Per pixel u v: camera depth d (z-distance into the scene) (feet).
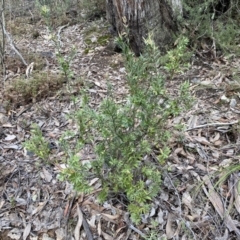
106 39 11.46
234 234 5.66
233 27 10.52
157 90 5.26
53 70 10.07
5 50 11.23
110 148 5.50
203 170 6.53
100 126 5.29
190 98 5.58
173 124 7.38
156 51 5.76
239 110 7.86
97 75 9.66
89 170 6.32
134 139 5.43
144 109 5.39
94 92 8.88
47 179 6.71
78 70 9.96
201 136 7.20
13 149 7.43
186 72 9.42
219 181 5.88
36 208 6.31
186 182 6.36
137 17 9.82
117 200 6.15
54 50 11.37
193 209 5.99
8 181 6.79
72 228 5.96
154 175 5.49
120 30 10.37
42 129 7.83
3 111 8.49
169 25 10.18
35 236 5.94
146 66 5.80
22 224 6.11
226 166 6.50
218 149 6.93
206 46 10.26
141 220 5.88
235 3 11.35
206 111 7.86
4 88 9.16
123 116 5.32
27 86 8.86
